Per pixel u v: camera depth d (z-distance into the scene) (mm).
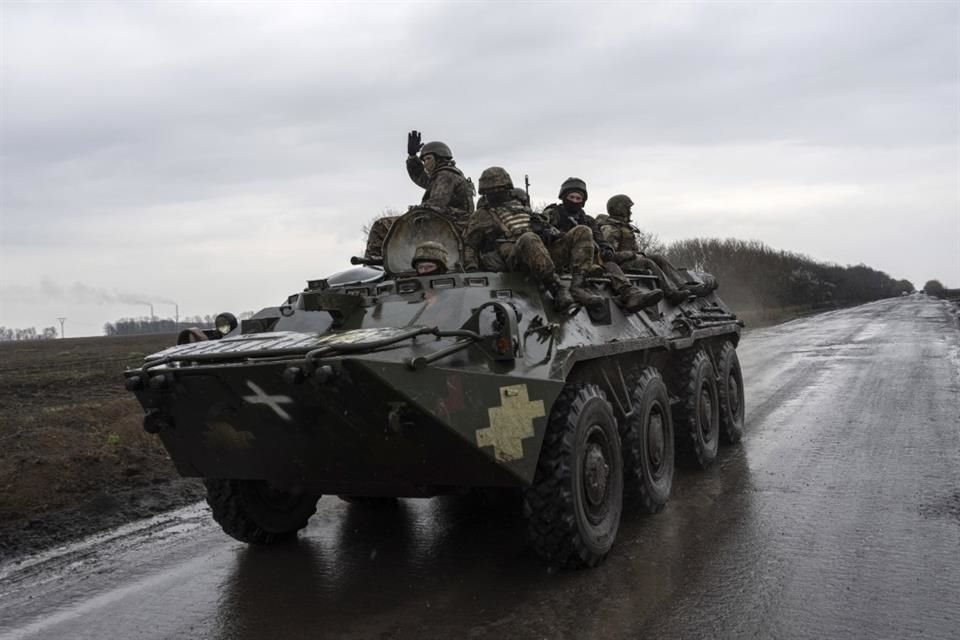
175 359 4730
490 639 4117
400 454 4539
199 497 7383
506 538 5867
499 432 4473
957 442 8352
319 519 6652
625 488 6102
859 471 7309
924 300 76500
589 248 6219
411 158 7875
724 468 7770
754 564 5008
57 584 5188
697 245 46844
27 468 7441
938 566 4863
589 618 4312
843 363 16469
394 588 4926
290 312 5609
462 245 5867
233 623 4492
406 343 4348
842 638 3938
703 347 8484
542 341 5133
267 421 4637
